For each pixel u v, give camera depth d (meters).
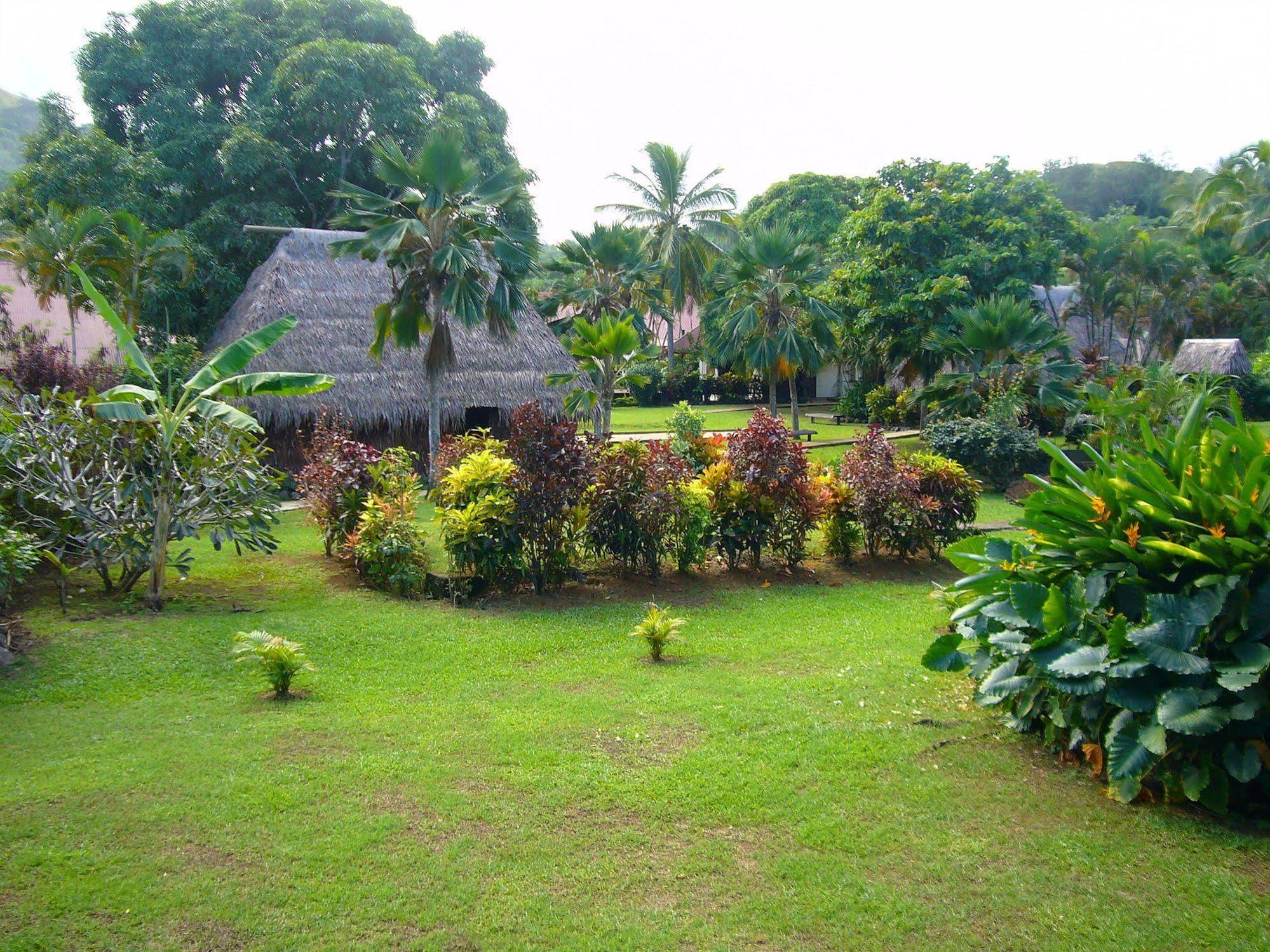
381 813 4.08
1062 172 59.38
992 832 3.95
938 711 5.43
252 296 18.45
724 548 9.57
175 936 3.15
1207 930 3.24
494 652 6.81
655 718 5.34
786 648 7.01
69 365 12.91
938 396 19.78
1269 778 3.97
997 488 17.28
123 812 4.03
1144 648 4.03
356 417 16.39
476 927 3.26
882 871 3.65
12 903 3.31
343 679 6.17
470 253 14.84
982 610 5.01
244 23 24.03
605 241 27.08
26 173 20.75
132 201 20.48
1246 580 4.05
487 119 26.56
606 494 8.88
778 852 3.79
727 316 24.00
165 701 5.64
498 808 4.15
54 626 7.05
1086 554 4.73
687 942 3.19
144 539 8.02
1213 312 34.59
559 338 23.92
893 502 10.09
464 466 9.09
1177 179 51.41
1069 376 18.89
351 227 23.41
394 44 26.31
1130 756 3.99
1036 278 22.47
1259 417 28.44
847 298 24.64
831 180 43.16
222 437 8.44
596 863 3.69
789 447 9.64
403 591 8.62
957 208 22.55
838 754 4.77
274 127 22.73
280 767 4.57
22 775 4.41
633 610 8.16
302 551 10.75
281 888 3.46
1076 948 3.15
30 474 7.73
